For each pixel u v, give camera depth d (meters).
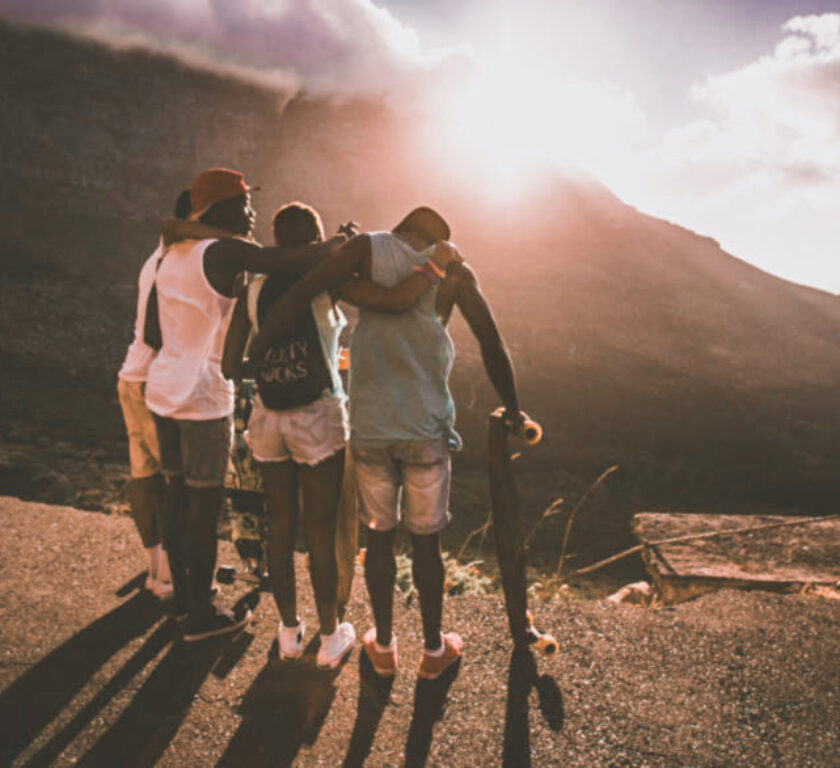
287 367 2.25
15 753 2.08
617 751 2.08
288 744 2.11
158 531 2.91
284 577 2.43
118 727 2.19
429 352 2.18
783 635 2.66
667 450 70.88
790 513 50.50
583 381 103.06
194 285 2.35
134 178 149.75
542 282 166.50
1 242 109.44
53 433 25.66
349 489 2.79
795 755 2.06
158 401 2.46
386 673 2.42
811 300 196.50
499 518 2.46
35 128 143.25
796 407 112.94
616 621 2.78
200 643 2.61
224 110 169.38
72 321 81.69
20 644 2.59
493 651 2.58
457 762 2.04
